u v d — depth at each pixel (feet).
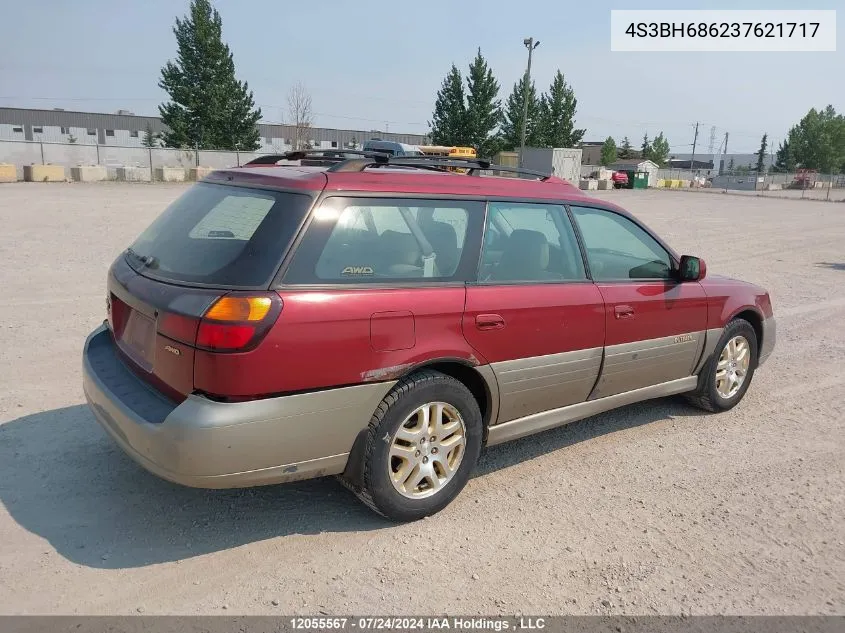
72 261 33.58
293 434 9.96
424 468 11.54
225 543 10.74
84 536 10.71
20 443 13.70
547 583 10.16
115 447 13.74
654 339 15.08
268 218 10.29
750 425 17.02
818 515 12.58
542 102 204.03
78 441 13.93
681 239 58.29
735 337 17.43
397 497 11.25
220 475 9.57
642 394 15.56
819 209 118.93
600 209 14.64
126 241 41.06
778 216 94.02
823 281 39.73
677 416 17.48
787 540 11.69
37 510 11.35
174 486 12.37
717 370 17.25
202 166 129.90
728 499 13.07
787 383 20.56
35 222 48.26
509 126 195.83
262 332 9.48
